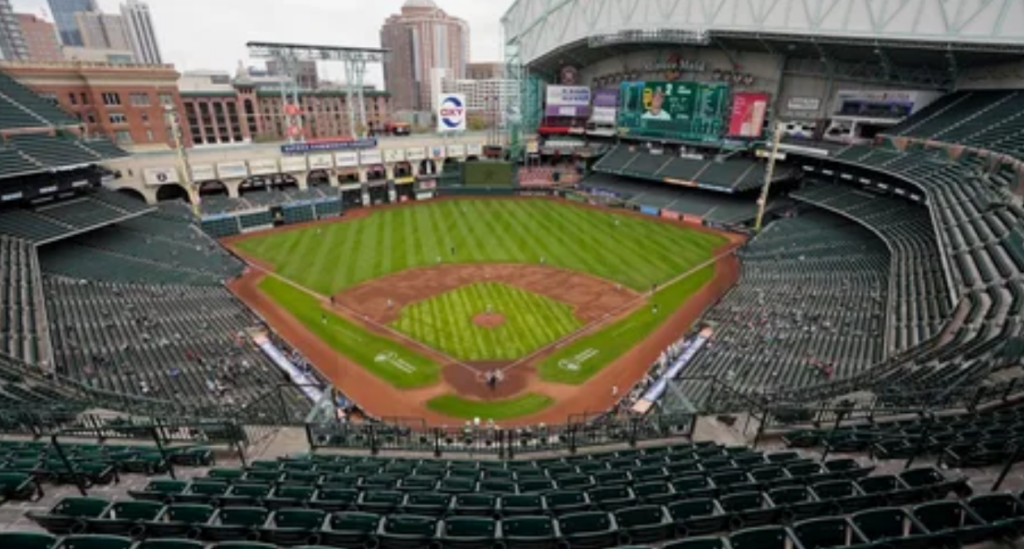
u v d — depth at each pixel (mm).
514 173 80938
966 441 11367
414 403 29562
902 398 15859
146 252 46031
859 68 56938
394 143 76125
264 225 61188
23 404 17734
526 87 86750
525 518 9555
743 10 58906
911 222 42719
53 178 43500
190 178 56438
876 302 33375
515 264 50375
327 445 16969
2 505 10617
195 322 35438
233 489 11406
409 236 58906
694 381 28781
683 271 48781
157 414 19375
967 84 49219
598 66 83500
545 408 29141
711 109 68625
